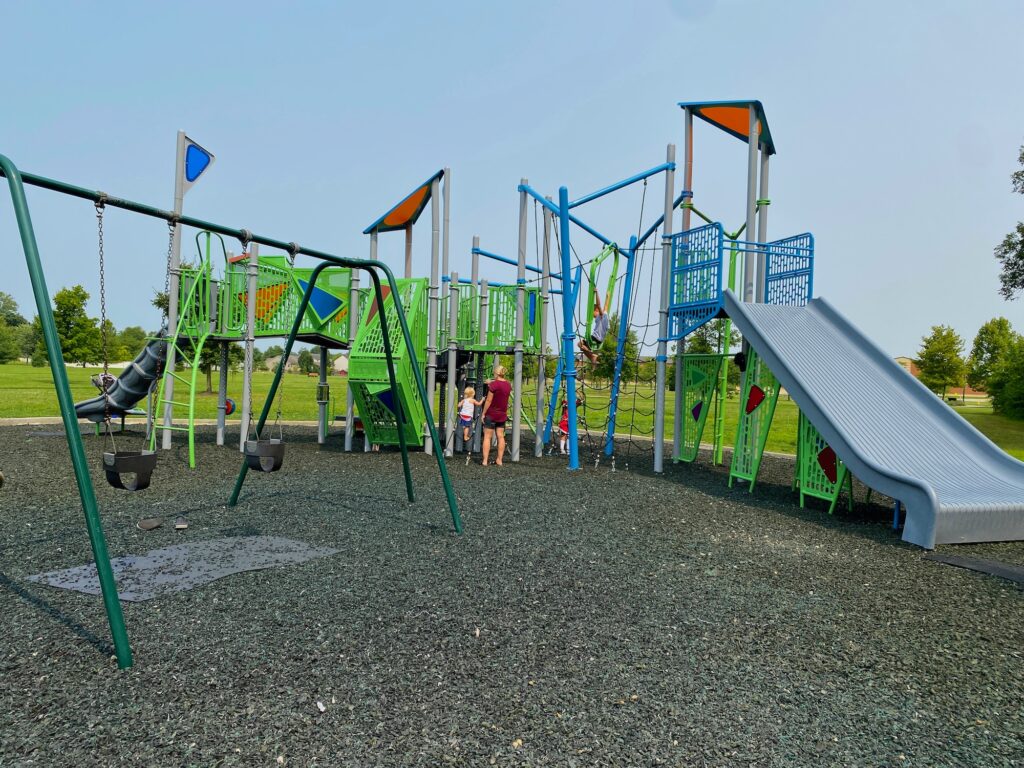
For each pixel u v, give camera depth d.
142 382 12.84
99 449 11.27
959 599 4.57
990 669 3.42
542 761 2.46
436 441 6.06
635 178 11.16
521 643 3.54
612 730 2.70
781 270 10.75
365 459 11.09
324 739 2.57
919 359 49.69
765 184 11.45
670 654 3.47
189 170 10.97
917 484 6.25
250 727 2.64
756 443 9.01
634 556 5.35
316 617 3.82
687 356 12.22
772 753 2.58
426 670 3.18
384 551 5.25
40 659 3.22
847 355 8.88
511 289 11.86
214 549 5.22
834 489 7.58
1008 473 7.27
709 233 9.89
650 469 11.16
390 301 11.37
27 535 5.62
